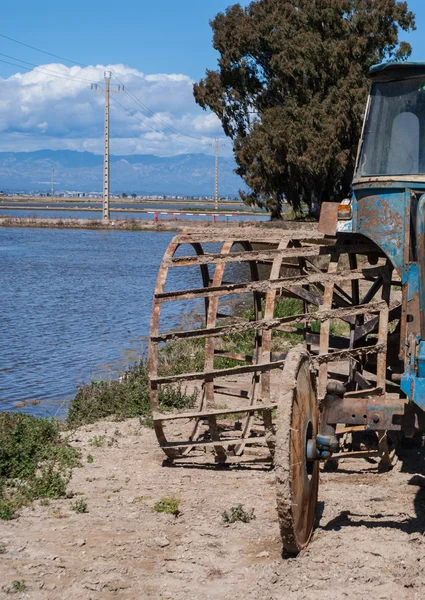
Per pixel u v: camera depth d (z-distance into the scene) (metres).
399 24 57.25
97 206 160.88
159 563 5.73
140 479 7.74
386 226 6.31
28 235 62.06
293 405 5.36
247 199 61.56
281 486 5.21
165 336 7.70
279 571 5.42
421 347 5.49
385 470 7.77
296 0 59.81
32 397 12.91
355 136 56.16
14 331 19.86
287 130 55.97
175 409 10.67
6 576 5.54
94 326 20.61
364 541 5.88
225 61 61.97
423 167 6.35
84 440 9.26
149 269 36.47
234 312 21.62
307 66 56.16
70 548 6.00
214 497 7.13
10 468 7.93
